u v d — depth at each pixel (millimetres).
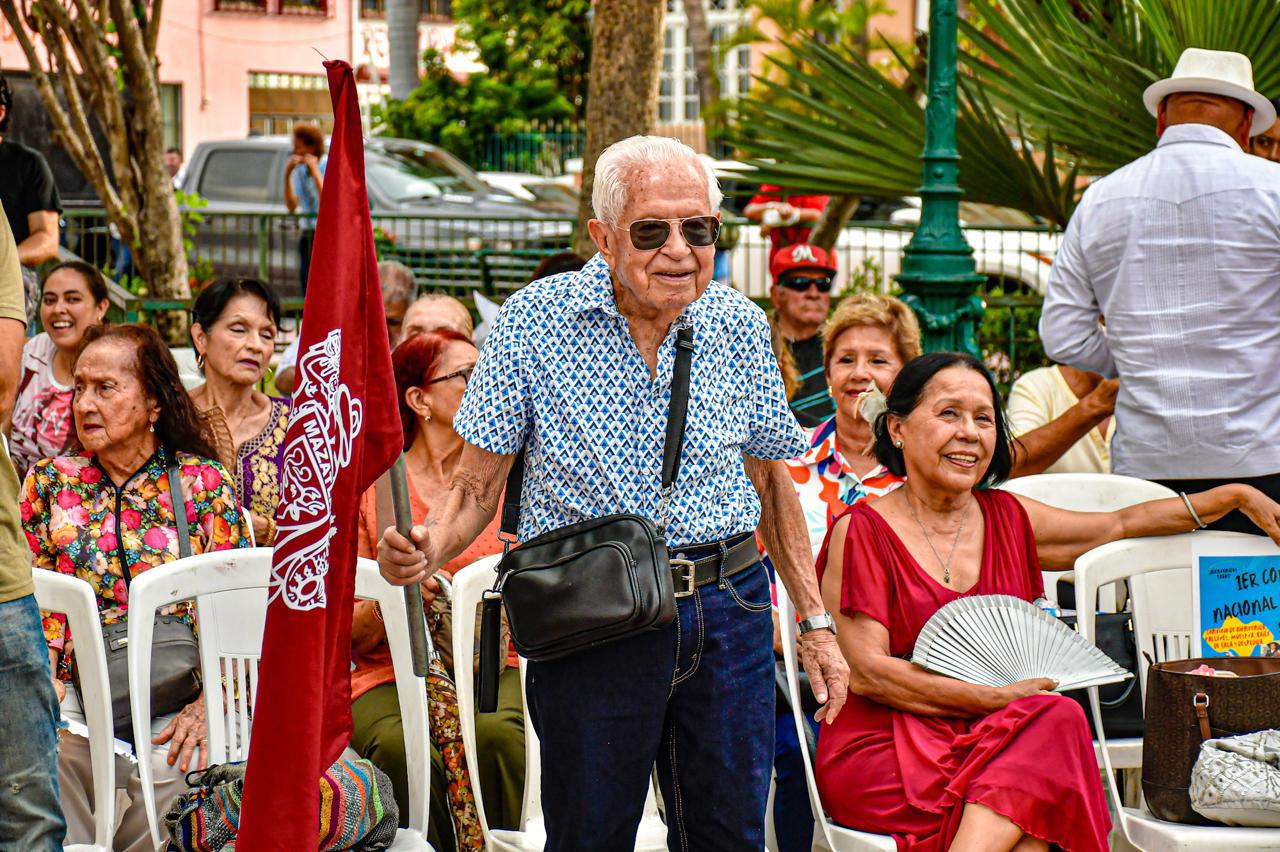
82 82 13203
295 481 4113
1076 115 8547
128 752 5137
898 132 8680
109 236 15078
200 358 6918
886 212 16781
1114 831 5531
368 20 35250
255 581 5145
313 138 17250
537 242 16094
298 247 15727
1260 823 5020
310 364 4117
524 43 30016
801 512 4730
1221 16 8008
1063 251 6449
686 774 4344
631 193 4043
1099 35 8594
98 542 5492
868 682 5207
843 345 6383
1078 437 6598
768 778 4402
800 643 4715
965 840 4734
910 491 5488
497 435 4234
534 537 4234
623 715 4199
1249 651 5727
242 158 19531
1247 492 5730
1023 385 7723
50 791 4512
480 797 5078
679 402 4223
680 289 4070
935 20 8000
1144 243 6086
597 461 4199
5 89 8453
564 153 29625
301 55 33969
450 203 17875
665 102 26469
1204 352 5992
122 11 12766
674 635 4207
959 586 5379
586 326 4215
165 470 5641
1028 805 4730
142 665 4863
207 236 15820
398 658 5062
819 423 6832
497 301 15117
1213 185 5957
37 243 9031
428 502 6023
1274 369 5969
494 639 4391
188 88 32625
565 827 4285
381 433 4215
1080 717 4867
